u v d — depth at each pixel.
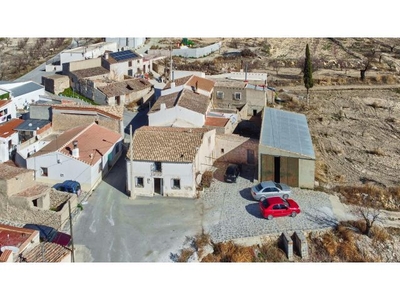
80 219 52.84
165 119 70.50
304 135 66.88
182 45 133.12
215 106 82.69
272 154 58.88
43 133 68.81
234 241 48.72
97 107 72.94
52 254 43.78
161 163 56.47
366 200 57.72
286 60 127.12
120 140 67.88
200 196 57.31
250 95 81.00
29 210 51.75
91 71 98.00
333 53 136.62
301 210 54.22
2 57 124.44
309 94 101.50
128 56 104.94
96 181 60.09
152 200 56.72
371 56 131.50
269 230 50.28
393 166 68.62
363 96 100.81
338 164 68.75
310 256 48.06
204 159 61.44
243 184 59.91
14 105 77.31
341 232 50.47
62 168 58.91
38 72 109.44
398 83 110.06
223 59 126.56
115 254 46.94
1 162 64.44
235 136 65.12
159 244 48.56
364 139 78.25
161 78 106.81
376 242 50.22
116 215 53.59
